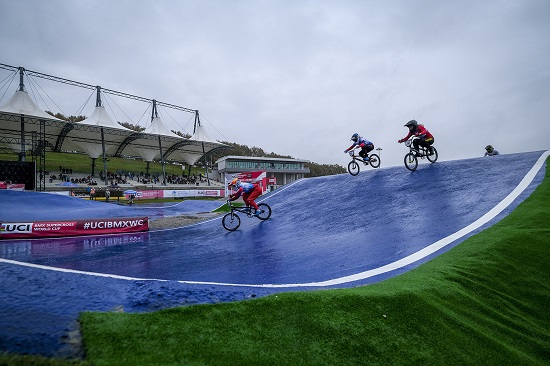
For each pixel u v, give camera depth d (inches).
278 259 227.9
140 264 223.8
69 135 1785.2
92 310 104.3
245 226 391.2
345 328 90.9
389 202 362.9
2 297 117.9
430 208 304.5
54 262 224.2
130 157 2364.7
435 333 96.4
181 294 127.0
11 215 443.2
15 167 944.3
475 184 343.0
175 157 2396.7
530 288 138.0
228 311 93.4
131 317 85.8
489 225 219.8
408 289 118.0
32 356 66.1
